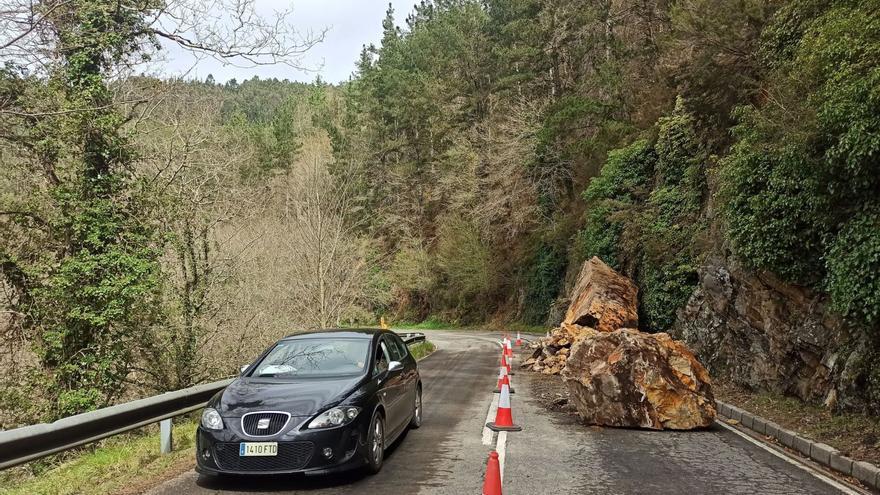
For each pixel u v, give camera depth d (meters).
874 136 7.81
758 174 11.09
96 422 6.52
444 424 9.38
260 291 22.14
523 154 38.94
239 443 5.93
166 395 7.79
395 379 7.84
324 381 6.86
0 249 13.34
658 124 22.02
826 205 9.31
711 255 14.83
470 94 49.78
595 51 33.38
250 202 19.47
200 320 16.03
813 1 11.45
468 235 47.09
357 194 49.38
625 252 24.97
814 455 7.37
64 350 13.81
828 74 9.11
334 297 27.72
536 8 37.97
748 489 6.06
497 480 4.68
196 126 16.14
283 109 73.94
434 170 53.22
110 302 13.84
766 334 11.60
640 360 9.33
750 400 11.10
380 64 63.00
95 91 14.22
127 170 15.27
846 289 8.49
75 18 14.00
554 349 17.89
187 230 15.84
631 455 7.44
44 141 13.83
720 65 14.86
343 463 6.05
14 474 11.17
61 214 13.98
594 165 32.62
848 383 8.90
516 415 10.20
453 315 52.00
